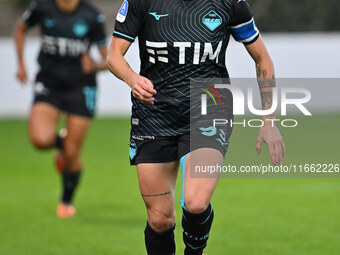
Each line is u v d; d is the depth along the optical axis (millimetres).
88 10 26656
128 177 32875
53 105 26000
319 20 65500
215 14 15023
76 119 25750
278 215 25031
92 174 33531
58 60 26234
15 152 40781
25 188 30500
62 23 26250
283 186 31000
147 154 15625
